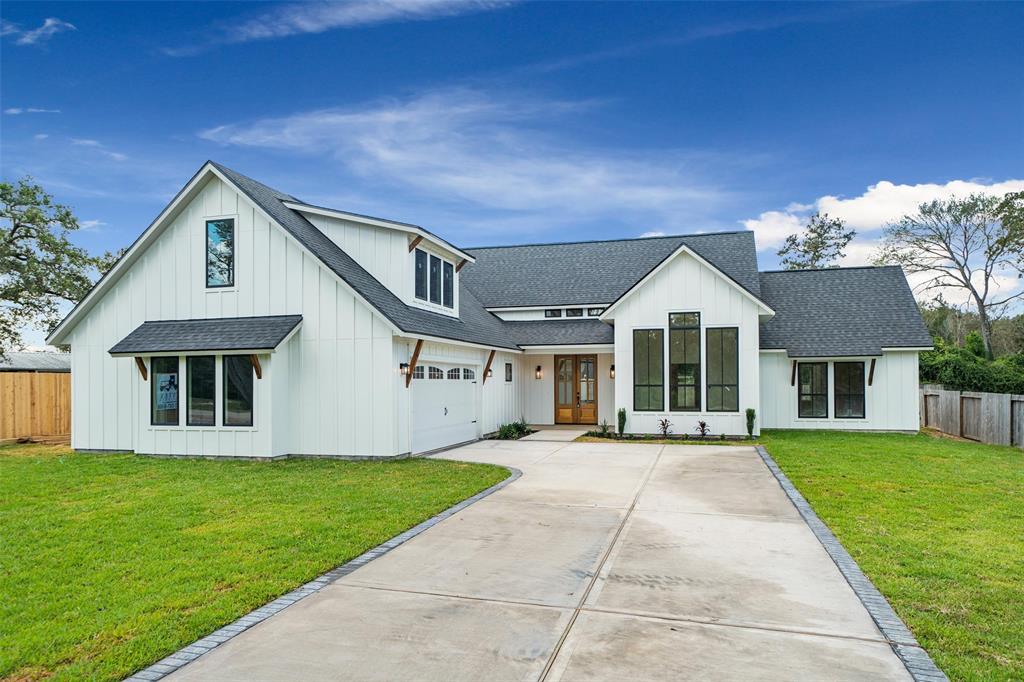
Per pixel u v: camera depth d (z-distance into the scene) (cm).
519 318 2044
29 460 1247
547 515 756
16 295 2162
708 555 593
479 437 1619
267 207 1288
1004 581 512
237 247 1303
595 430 1792
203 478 1015
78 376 1399
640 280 1608
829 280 1969
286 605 468
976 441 1567
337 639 409
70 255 2209
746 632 417
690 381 1590
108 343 1380
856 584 505
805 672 361
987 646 393
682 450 1358
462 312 1741
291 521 719
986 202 3106
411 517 736
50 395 1733
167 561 569
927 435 1627
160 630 418
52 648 392
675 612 453
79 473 1070
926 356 2211
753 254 1986
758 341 1592
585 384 1997
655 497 860
